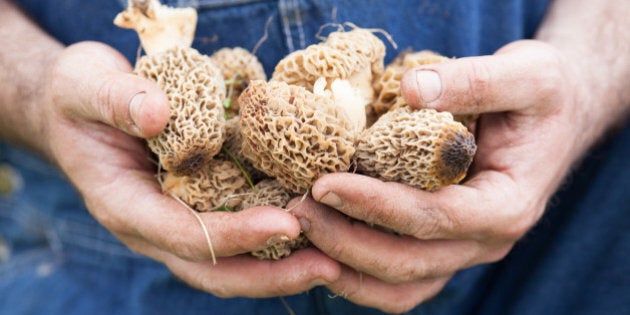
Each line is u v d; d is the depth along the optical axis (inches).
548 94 17.5
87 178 17.9
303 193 16.6
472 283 22.5
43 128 20.4
